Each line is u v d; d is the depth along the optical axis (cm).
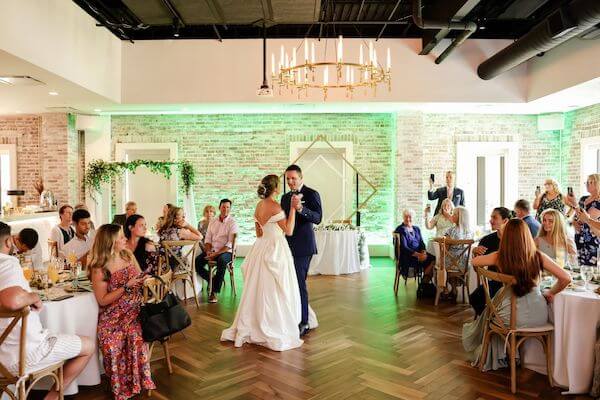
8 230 301
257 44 782
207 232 677
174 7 555
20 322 286
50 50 558
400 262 669
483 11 634
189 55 783
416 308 588
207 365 402
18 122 933
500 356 390
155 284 361
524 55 617
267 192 457
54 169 906
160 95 784
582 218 472
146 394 346
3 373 280
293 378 374
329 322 528
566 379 352
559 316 355
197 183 1004
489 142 977
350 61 781
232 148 1002
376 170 1005
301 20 604
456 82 793
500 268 362
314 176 1012
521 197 980
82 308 343
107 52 730
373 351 434
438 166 982
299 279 484
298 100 788
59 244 541
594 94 729
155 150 1013
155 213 1015
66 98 734
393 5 673
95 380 356
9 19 476
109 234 355
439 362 407
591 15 466
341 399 336
